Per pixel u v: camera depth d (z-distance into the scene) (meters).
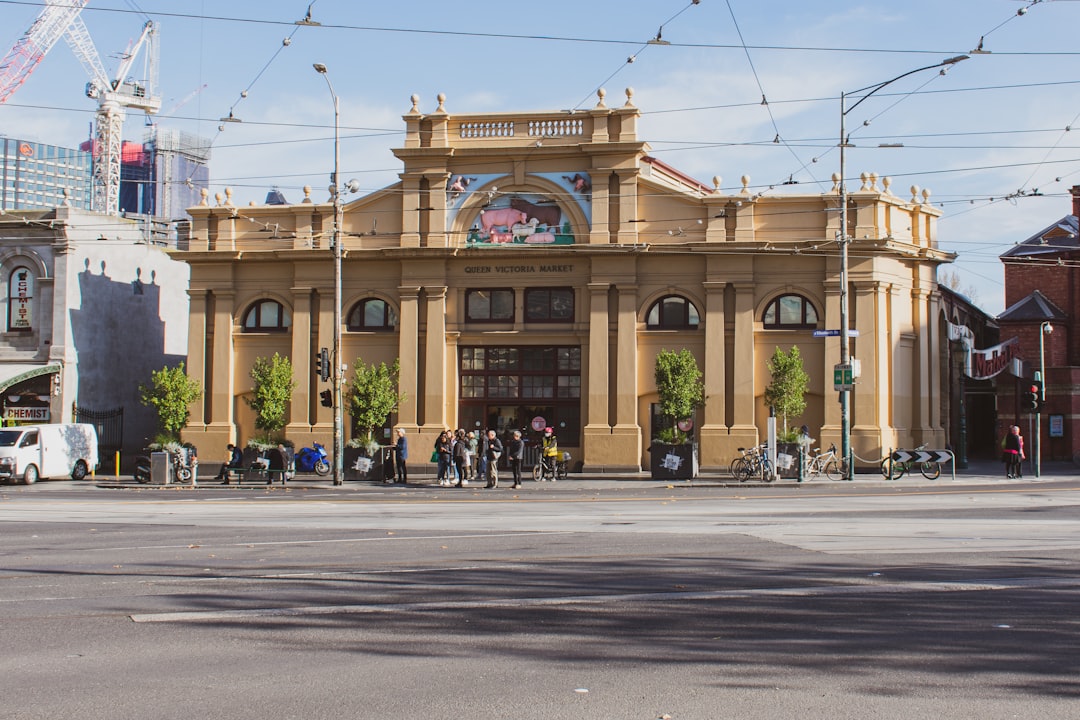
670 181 45.00
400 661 9.06
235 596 12.31
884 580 13.26
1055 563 14.72
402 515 23.05
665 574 13.80
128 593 12.59
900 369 40.97
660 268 40.56
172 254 43.09
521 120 41.41
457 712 7.50
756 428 39.56
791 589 12.59
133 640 9.95
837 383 35.97
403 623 10.70
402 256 41.72
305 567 14.65
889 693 8.00
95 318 47.84
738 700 7.81
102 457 47.00
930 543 16.95
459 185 41.78
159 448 40.53
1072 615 10.98
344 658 9.19
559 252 40.66
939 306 44.16
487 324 41.81
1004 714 7.47
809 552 15.95
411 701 7.79
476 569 14.34
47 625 10.68
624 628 10.41
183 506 26.45
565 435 41.44
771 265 39.88
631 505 25.50
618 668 8.78
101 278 48.28
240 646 9.69
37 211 47.12
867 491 30.27
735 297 39.91
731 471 37.78
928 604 11.62
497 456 35.06
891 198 39.97
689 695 7.94
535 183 41.28
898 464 37.09
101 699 7.85
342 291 42.59
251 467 36.66
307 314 42.56
